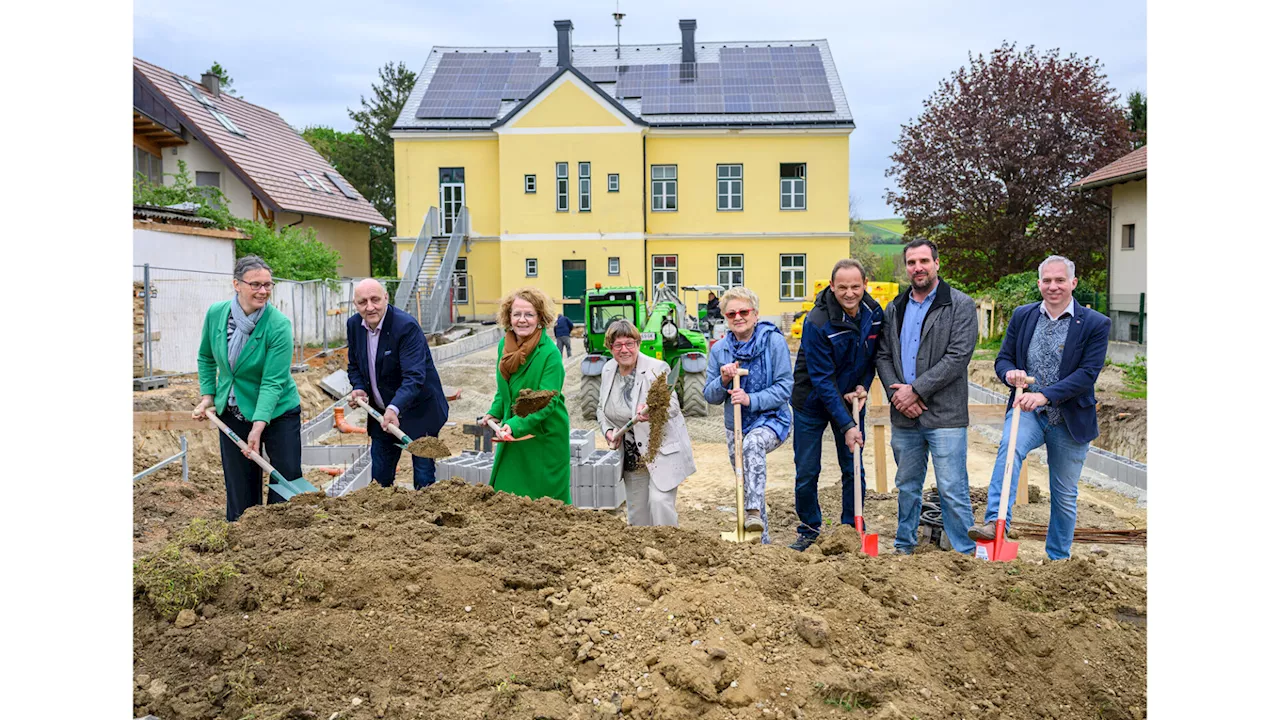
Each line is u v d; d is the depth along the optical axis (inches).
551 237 1195.3
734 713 126.3
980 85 1248.8
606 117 1176.8
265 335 212.1
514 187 1189.1
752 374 223.3
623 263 1197.7
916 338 214.2
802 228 1210.0
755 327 225.1
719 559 167.0
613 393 217.8
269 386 212.4
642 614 145.9
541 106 1177.4
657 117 1211.2
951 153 1251.2
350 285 862.5
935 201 1248.2
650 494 213.3
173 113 970.7
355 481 305.7
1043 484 347.3
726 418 231.9
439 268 1160.2
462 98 1250.6
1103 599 158.9
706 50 1330.0
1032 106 1218.0
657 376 212.2
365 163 1914.4
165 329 512.1
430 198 1222.9
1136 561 235.3
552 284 1202.6
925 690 133.0
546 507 188.9
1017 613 150.9
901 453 219.8
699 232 1216.8
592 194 1189.1
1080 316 206.4
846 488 242.7
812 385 227.8
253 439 208.7
